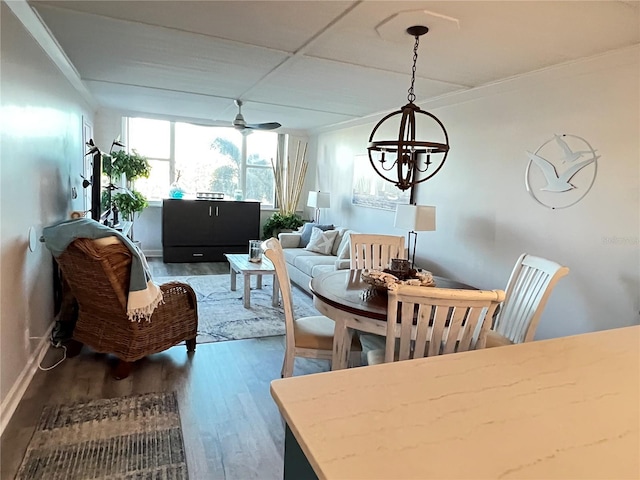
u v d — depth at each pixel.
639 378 1.11
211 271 6.44
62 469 1.98
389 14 2.40
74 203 4.44
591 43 2.67
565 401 0.98
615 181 2.90
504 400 0.97
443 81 3.73
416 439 0.80
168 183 7.38
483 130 4.01
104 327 2.99
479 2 2.18
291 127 7.52
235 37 2.93
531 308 2.38
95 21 2.72
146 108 6.22
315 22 2.58
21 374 2.65
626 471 0.74
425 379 1.06
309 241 6.51
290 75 3.88
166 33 2.91
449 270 4.47
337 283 2.88
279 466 2.08
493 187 3.90
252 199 7.98
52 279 3.54
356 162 6.36
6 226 2.34
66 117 3.99
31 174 2.83
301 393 0.96
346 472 0.70
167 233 6.88
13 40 2.44
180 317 3.26
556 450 0.79
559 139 3.27
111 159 5.95
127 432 2.29
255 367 3.18
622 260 2.87
